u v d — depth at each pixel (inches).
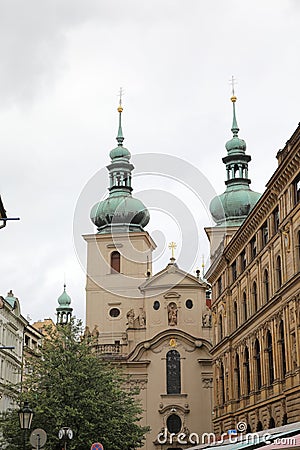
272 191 2081.7
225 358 2748.5
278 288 2096.5
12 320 3385.8
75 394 2105.1
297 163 1854.1
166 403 3503.9
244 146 3742.6
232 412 2618.1
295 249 1899.6
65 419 2039.9
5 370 3203.7
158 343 3572.8
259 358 2329.0
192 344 3570.4
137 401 2513.5
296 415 1871.3
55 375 2133.4
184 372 3540.8
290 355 1927.9
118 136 4387.3
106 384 2178.9
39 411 2009.1
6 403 3166.8
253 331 2356.1
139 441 2315.5
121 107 4419.3
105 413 2127.2
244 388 2479.1
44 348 2224.4
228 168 3715.6
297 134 1877.5
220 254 2807.6
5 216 1465.3
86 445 2043.6
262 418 2233.0
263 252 2241.6
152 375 3543.3
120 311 3853.3
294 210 1898.4
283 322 2006.6
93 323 3858.3
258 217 2277.3
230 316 2706.7
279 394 2037.4
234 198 3494.1
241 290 2559.1
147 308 3710.6
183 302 3681.1
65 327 2262.6
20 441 2031.3
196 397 3513.8
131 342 3671.3
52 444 2010.3
